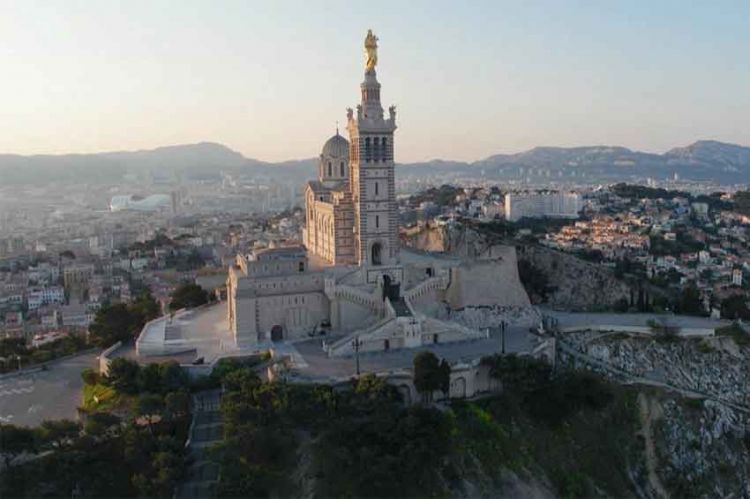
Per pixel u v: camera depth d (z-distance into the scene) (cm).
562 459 16975
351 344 19375
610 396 18650
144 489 13500
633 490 17338
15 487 14012
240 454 14238
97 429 14962
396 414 15850
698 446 18750
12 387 19738
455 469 15438
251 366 18325
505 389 17850
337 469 14488
